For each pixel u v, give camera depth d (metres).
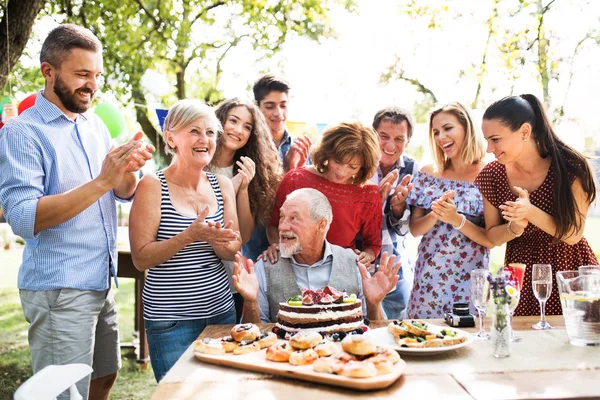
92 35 2.75
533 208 2.81
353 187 3.20
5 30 5.54
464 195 3.29
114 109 5.62
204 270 2.74
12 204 2.55
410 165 3.86
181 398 1.75
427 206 3.39
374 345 1.92
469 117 3.30
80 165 2.80
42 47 2.71
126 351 5.91
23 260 2.76
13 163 2.58
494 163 3.16
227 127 3.33
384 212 3.63
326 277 2.83
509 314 2.12
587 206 2.93
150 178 2.74
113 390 4.88
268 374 1.96
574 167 2.90
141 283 5.05
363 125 3.12
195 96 11.27
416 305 3.30
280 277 2.80
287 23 10.52
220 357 2.08
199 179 2.85
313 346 2.07
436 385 1.83
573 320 2.23
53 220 2.53
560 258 2.99
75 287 2.72
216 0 10.18
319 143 3.15
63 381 1.80
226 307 2.82
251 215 3.30
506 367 1.98
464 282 3.20
